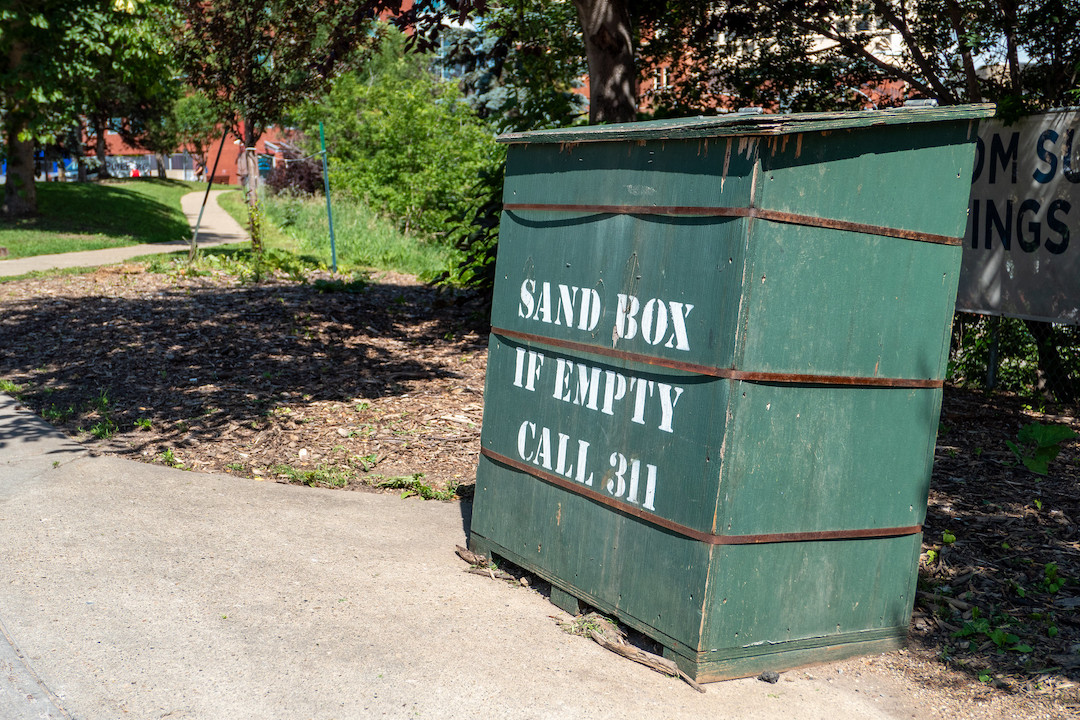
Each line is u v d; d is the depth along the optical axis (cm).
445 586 423
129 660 335
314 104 1611
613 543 376
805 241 330
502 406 443
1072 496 573
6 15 1853
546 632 380
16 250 1783
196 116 4862
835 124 318
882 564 377
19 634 349
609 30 947
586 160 391
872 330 353
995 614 410
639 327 363
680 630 345
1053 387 848
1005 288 849
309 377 829
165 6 1958
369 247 1862
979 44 850
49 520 475
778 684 348
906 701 342
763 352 328
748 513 336
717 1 1116
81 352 882
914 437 374
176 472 570
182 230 2483
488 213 1108
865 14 1052
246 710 305
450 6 893
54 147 4447
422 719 305
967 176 366
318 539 473
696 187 338
